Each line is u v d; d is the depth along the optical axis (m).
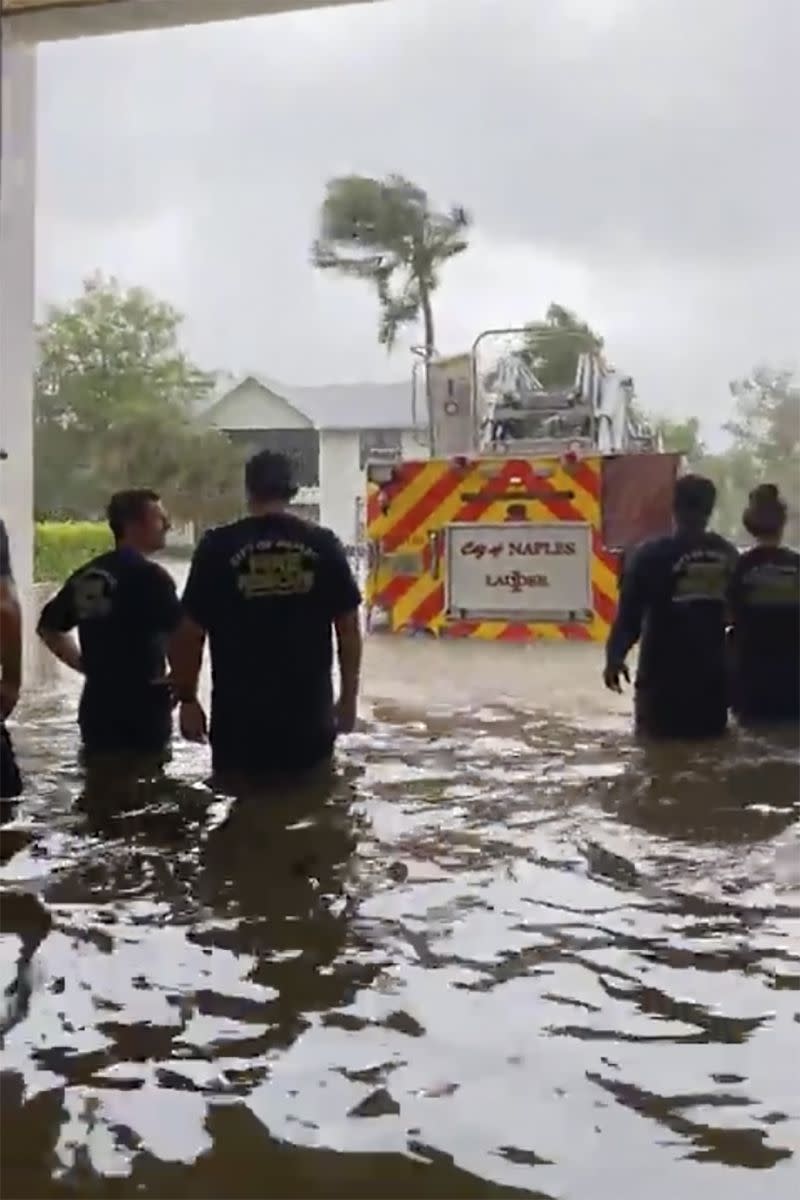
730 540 6.39
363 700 7.27
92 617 5.64
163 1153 2.40
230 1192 2.27
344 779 5.22
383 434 23.83
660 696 6.13
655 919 3.63
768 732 6.26
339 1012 3.00
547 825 4.58
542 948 3.41
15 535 10.25
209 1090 2.63
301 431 24.78
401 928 3.55
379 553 10.75
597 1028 2.92
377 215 23.50
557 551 10.33
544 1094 2.62
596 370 12.17
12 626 5.04
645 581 6.13
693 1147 2.42
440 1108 2.56
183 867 4.07
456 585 10.56
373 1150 2.41
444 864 4.12
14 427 10.19
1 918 3.62
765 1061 2.76
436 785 5.12
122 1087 2.64
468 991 3.12
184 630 5.27
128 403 21.62
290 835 4.43
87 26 9.26
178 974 3.22
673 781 5.23
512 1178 2.32
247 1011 3.01
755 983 3.18
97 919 3.61
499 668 8.63
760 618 6.39
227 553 5.16
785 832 4.49
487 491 10.49
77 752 5.73
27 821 4.60
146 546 5.75
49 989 3.13
